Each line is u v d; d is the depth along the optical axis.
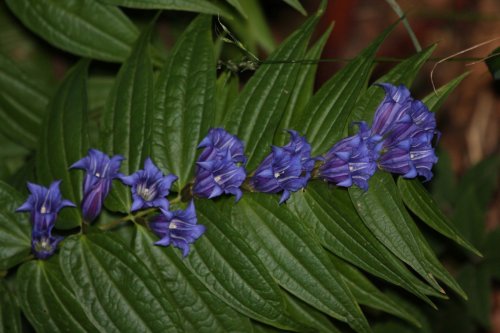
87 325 0.80
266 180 0.80
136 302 0.80
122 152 0.82
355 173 0.80
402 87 0.81
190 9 0.83
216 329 0.81
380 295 0.85
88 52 0.91
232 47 0.99
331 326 0.85
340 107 0.82
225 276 0.80
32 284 0.81
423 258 0.80
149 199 0.79
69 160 0.83
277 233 0.81
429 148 0.81
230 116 0.82
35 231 0.79
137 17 1.01
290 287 0.81
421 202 0.82
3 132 0.96
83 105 0.83
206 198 0.80
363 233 0.82
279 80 0.82
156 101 0.82
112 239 0.80
